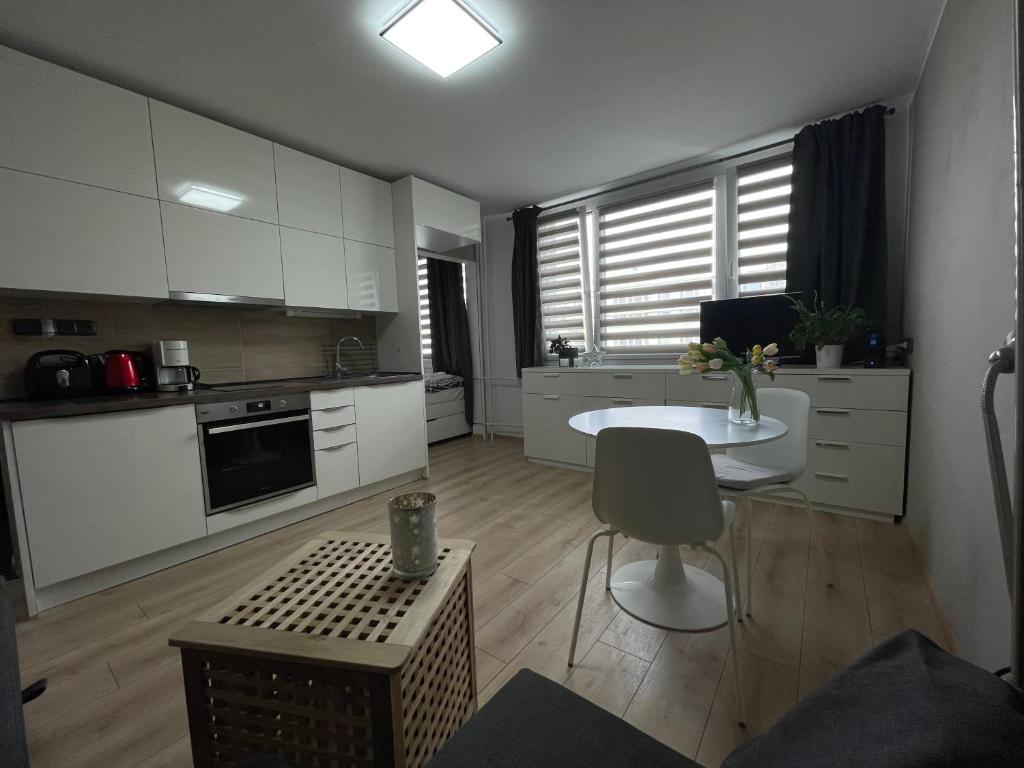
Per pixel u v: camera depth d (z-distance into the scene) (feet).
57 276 6.40
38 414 5.62
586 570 4.63
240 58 6.61
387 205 11.50
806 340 8.46
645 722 3.90
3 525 5.74
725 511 4.88
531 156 10.48
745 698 4.13
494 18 6.02
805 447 5.92
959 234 5.05
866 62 7.25
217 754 2.79
